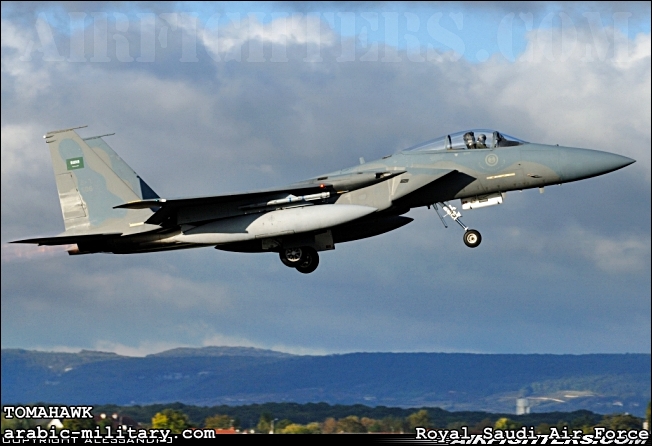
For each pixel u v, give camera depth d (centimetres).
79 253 8600
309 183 7869
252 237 7794
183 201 7788
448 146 7750
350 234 8475
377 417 18962
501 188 7606
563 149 7569
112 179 8831
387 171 7700
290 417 19012
